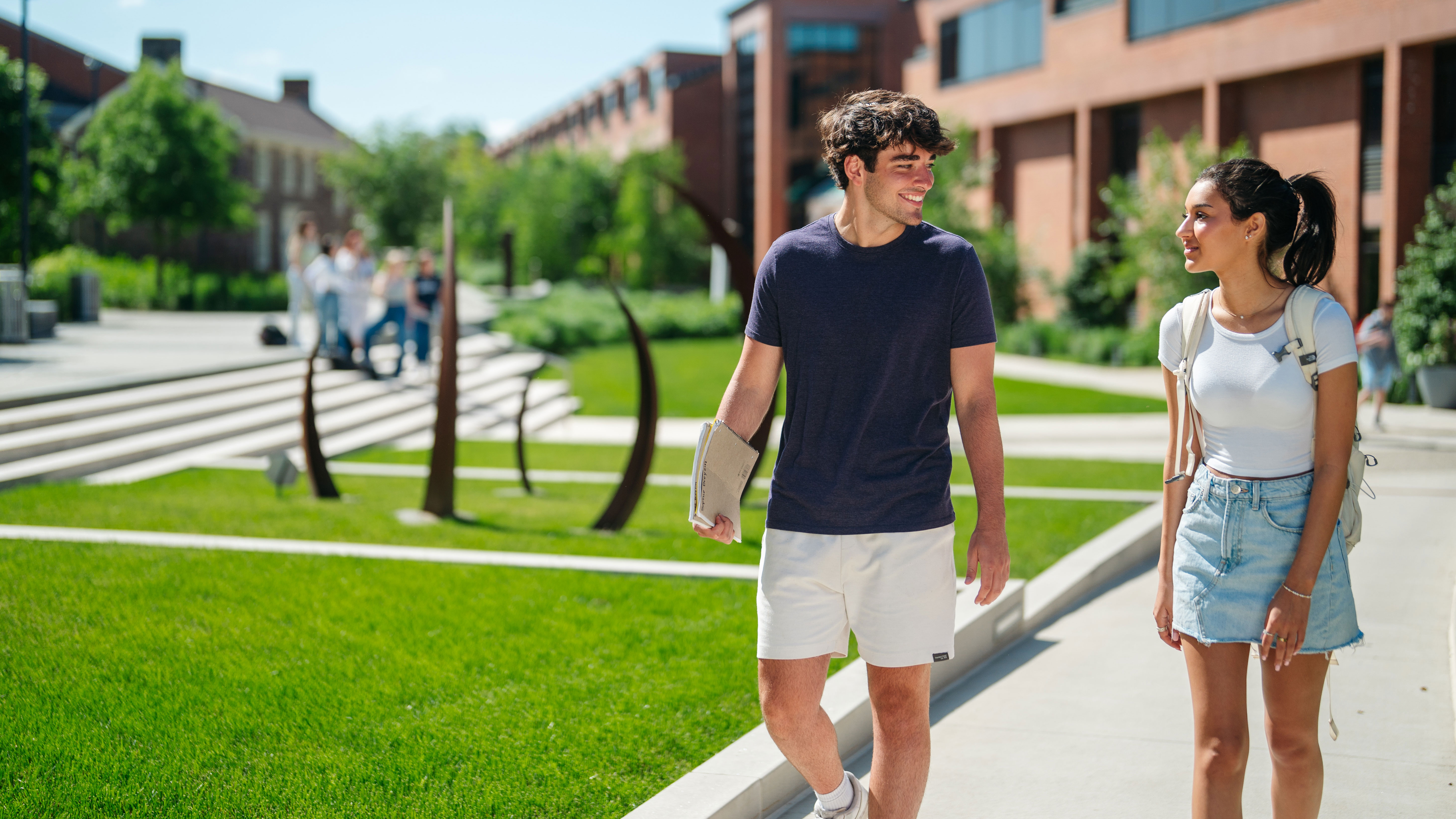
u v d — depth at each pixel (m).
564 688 4.24
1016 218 32.41
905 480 2.56
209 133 34.62
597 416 17.56
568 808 3.22
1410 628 5.21
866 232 2.56
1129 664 4.85
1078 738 3.98
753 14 47.53
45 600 5.12
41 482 9.18
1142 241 24.58
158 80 33.84
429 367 17.25
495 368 20.20
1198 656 2.67
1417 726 3.98
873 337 2.53
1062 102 29.25
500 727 3.83
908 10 41.69
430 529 7.46
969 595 5.26
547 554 6.66
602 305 33.53
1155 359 24.56
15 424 9.96
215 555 6.12
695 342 31.41
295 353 16.69
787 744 2.67
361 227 49.00
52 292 24.14
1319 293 2.58
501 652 4.64
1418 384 17.72
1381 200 21.50
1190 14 25.20
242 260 45.59
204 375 13.38
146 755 3.52
